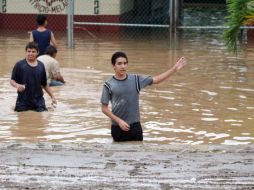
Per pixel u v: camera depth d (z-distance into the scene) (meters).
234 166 15.95
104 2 55.06
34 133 22.36
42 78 25.66
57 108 26.12
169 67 36.25
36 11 56.28
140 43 47.31
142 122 23.98
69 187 14.29
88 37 51.00
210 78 32.88
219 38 49.75
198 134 22.38
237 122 24.09
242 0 23.22
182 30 55.22
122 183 14.59
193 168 15.79
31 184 14.52
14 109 25.78
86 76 33.06
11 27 56.81
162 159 16.58
